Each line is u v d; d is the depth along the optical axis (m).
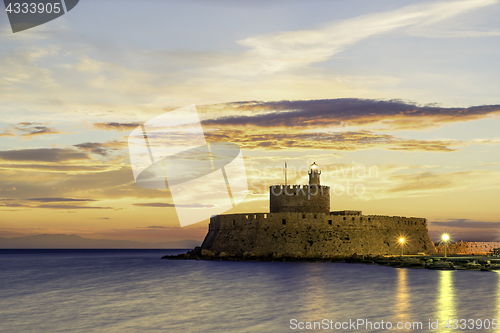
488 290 53.56
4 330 37.47
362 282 61.97
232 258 100.12
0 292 61.19
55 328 37.88
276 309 43.97
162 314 42.69
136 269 98.81
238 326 37.28
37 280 78.56
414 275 70.00
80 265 128.50
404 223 109.56
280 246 98.31
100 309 46.00
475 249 123.62
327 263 90.69
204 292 56.38
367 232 102.88
